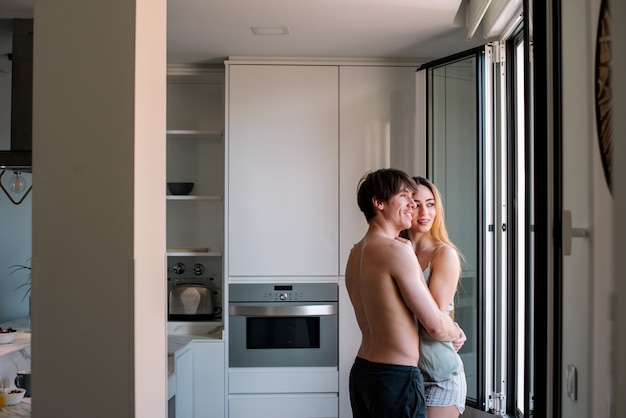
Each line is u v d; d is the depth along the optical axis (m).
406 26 3.73
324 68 4.38
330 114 4.37
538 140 1.81
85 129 1.87
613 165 1.41
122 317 1.85
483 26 3.70
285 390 4.30
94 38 1.87
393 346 2.44
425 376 2.65
